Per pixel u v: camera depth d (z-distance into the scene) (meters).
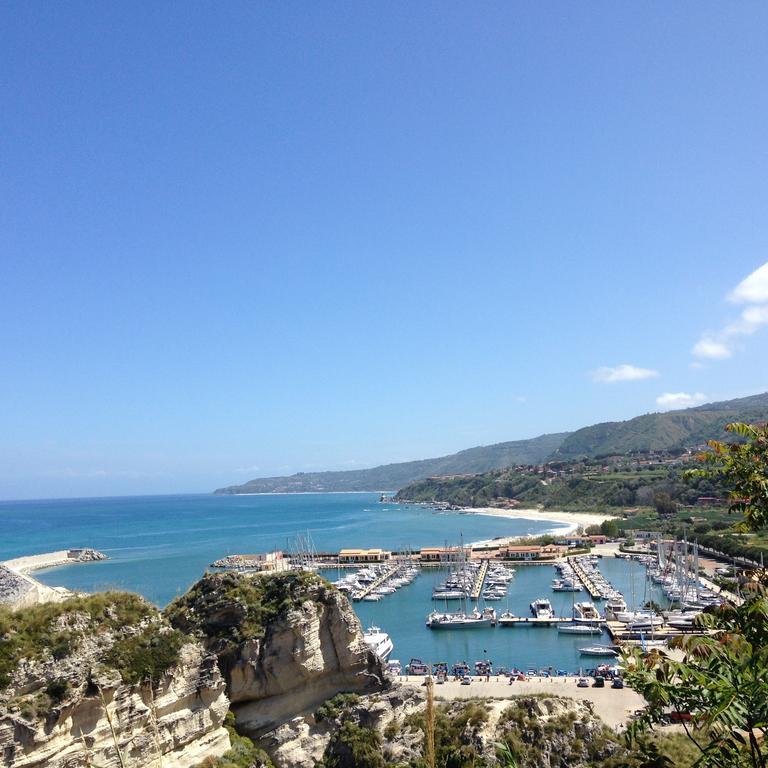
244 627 48.94
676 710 18.30
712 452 23.25
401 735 49.53
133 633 37.78
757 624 18.72
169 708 37.97
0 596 149.38
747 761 16.42
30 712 30.61
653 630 115.94
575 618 130.12
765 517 21.52
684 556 153.38
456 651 113.50
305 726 48.56
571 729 49.66
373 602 160.12
